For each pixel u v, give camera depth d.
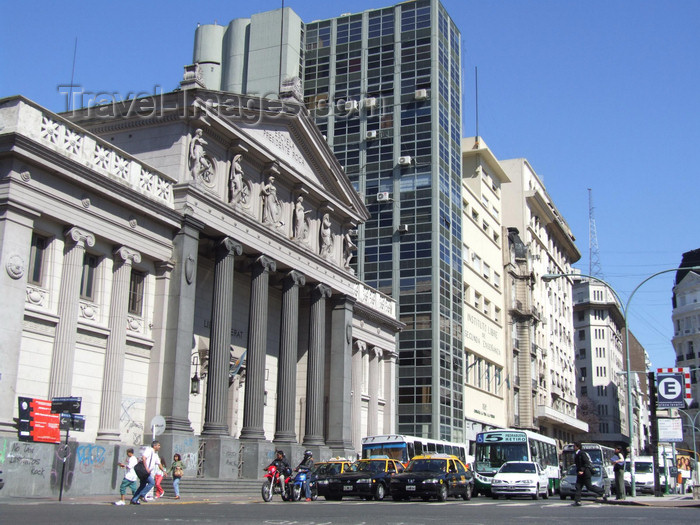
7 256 24.61
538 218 98.19
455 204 66.62
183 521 15.27
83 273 28.61
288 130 40.84
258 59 67.12
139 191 30.38
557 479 42.75
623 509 24.02
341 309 44.94
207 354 36.56
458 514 19.95
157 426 29.27
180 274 31.84
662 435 36.19
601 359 132.62
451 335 63.00
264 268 37.06
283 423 38.38
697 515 20.61
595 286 134.50
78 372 27.83
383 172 64.56
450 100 67.88
